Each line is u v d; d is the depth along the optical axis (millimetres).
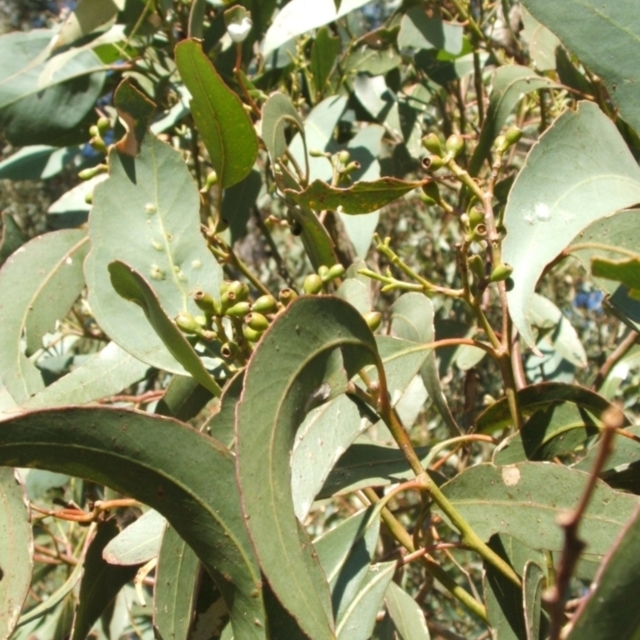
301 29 486
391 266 861
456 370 805
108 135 607
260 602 281
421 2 559
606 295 347
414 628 365
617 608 207
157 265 374
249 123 398
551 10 368
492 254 342
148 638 626
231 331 364
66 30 529
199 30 506
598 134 357
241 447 245
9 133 533
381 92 604
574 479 310
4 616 303
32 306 442
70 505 443
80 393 399
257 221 723
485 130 464
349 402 332
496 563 310
